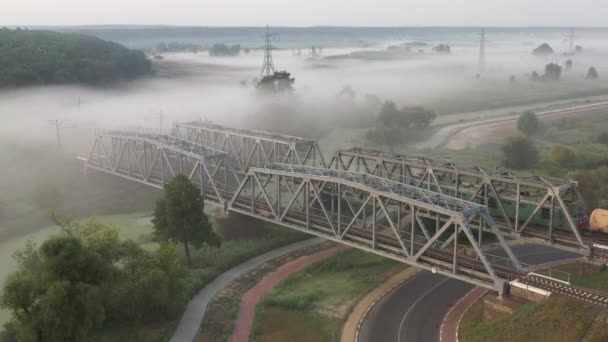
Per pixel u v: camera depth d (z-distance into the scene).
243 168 139.12
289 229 117.19
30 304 64.75
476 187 104.38
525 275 74.75
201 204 100.31
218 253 104.31
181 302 82.19
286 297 86.56
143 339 74.50
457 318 79.06
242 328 78.94
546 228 95.38
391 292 88.44
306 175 95.06
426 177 115.56
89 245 75.50
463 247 89.38
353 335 76.00
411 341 73.88
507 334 68.25
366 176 90.19
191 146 125.62
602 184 127.44
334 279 94.94
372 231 89.81
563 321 65.00
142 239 117.00
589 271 84.19
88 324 65.06
